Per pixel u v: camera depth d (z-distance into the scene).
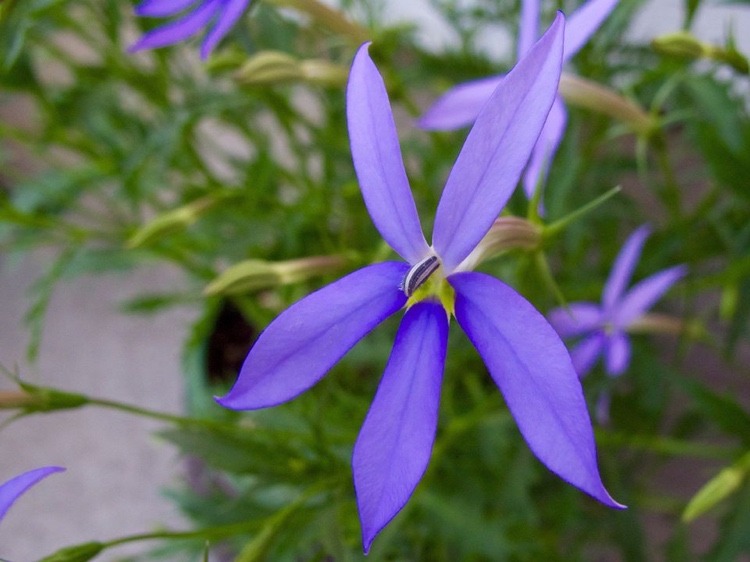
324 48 0.16
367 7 0.14
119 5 0.15
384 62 0.12
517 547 0.14
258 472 0.11
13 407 0.10
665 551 0.16
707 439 0.19
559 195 0.12
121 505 0.23
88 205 0.24
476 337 0.07
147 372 0.25
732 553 0.12
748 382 0.19
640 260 0.16
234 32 0.12
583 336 0.14
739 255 0.13
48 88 0.16
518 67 0.06
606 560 0.19
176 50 0.16
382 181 0.07
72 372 0.25
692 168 0.20
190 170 0.18
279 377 0.07
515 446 0.15
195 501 0.15
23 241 0.17
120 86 0.17
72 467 0.24
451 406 0.15
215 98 0.15
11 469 0.24
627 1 0.13
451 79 0.16
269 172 0.15
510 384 0.06
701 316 0.14
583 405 0.06
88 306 0.26
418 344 0.07
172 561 0.19
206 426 0.11
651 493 0.18
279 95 0.15
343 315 0.07
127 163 0.15
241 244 0.16
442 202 0.07
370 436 0.07
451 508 0.13
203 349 0.18
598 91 0.11
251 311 0.15
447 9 0.17
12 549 0.23
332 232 0.17
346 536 0.12
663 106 0.16
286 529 0.11
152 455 0.24
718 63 0.12
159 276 0.26
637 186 0.20
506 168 0.06
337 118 0.16
